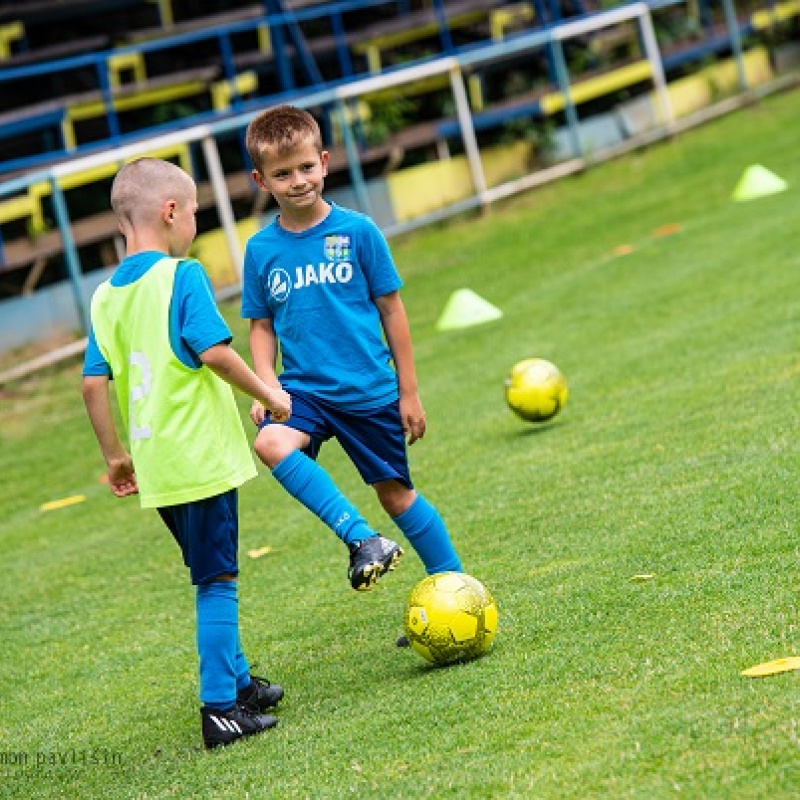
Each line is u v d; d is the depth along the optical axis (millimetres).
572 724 8297
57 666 12734
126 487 10164
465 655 10062
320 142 10859
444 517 14859
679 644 9320
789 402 16109
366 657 10953
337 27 41344
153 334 9695
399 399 11062
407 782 7949
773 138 41625
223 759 9188
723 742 7516
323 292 10781
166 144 32250
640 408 17891
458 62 39188
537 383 18219
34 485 22312
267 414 10906
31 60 37688
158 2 41875
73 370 29469
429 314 29609
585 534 12953
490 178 41969
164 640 12961
